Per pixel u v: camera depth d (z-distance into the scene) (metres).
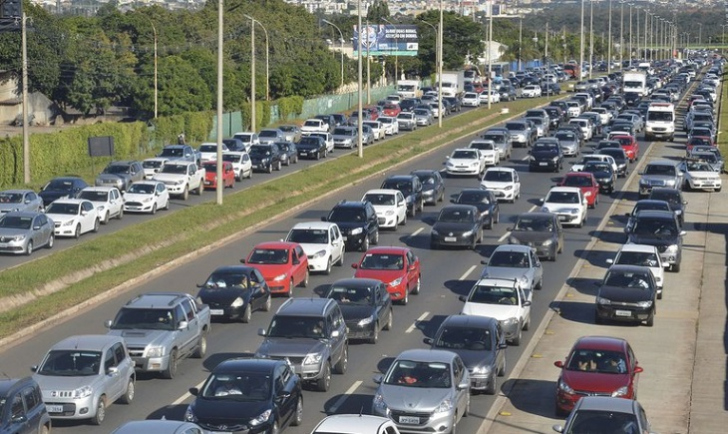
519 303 48.44
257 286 52.28
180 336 42.06
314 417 37.03
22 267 59.66
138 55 167.50
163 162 97.31
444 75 197.12
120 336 40.47
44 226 68.25
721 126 157.75
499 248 58.69
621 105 175.00
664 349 47.94
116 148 115.19
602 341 39.44
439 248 70.81
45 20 150.12
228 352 45.59
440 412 34.44
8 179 95.88
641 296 52.03
